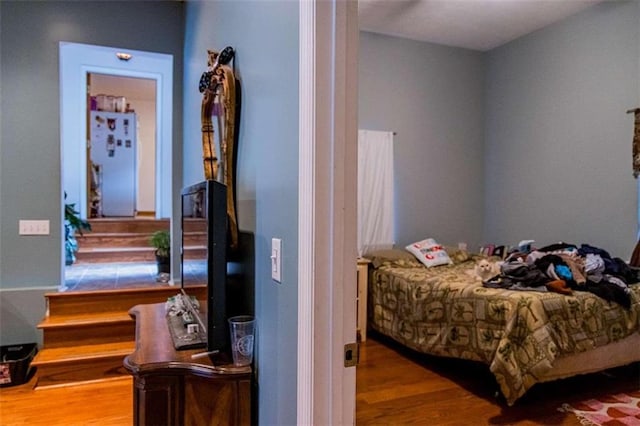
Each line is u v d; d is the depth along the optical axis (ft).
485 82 16.55
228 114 5.89
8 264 10.75
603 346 8.65
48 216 11.05
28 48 10.85
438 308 9.98
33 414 8.21
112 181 23.81
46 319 10.45
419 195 15.53
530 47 14.70
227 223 5.26
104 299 11.09
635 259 11.06
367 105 14.65
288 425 3.84
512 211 15.42
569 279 9.07
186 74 11.67
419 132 15.51
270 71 4.53
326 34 3.28
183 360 4.89
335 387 3.31
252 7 5.26
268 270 4.56
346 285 3.36
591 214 12.74
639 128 11.44
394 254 13.30
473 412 8.12
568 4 12.50
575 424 7.66
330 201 3.30
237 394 4.75
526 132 14.87
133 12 11.88
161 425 4.78
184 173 12.04
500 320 8.39
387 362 10.84
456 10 12.91
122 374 9.98
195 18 10.09
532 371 7.75
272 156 4.46
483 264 10.48
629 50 11.77
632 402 8.53
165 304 7.81
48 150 11.03
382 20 13.65
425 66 15.53
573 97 13.28
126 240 17.58
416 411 8.16
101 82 22.09
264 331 4.65
